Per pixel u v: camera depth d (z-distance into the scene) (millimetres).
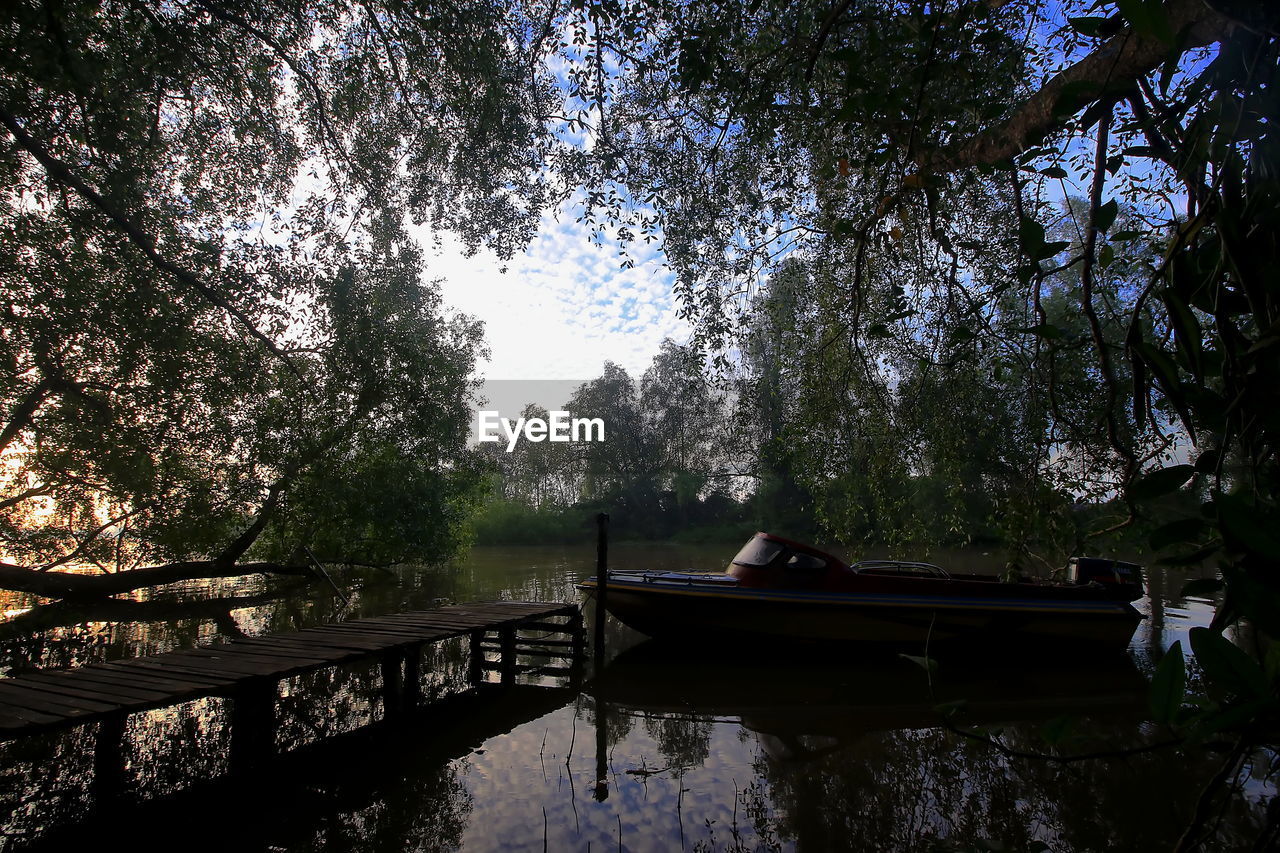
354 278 10258
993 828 4367
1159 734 5980
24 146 6648
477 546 33281
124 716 4945
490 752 5797
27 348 8969
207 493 11438
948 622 8672
